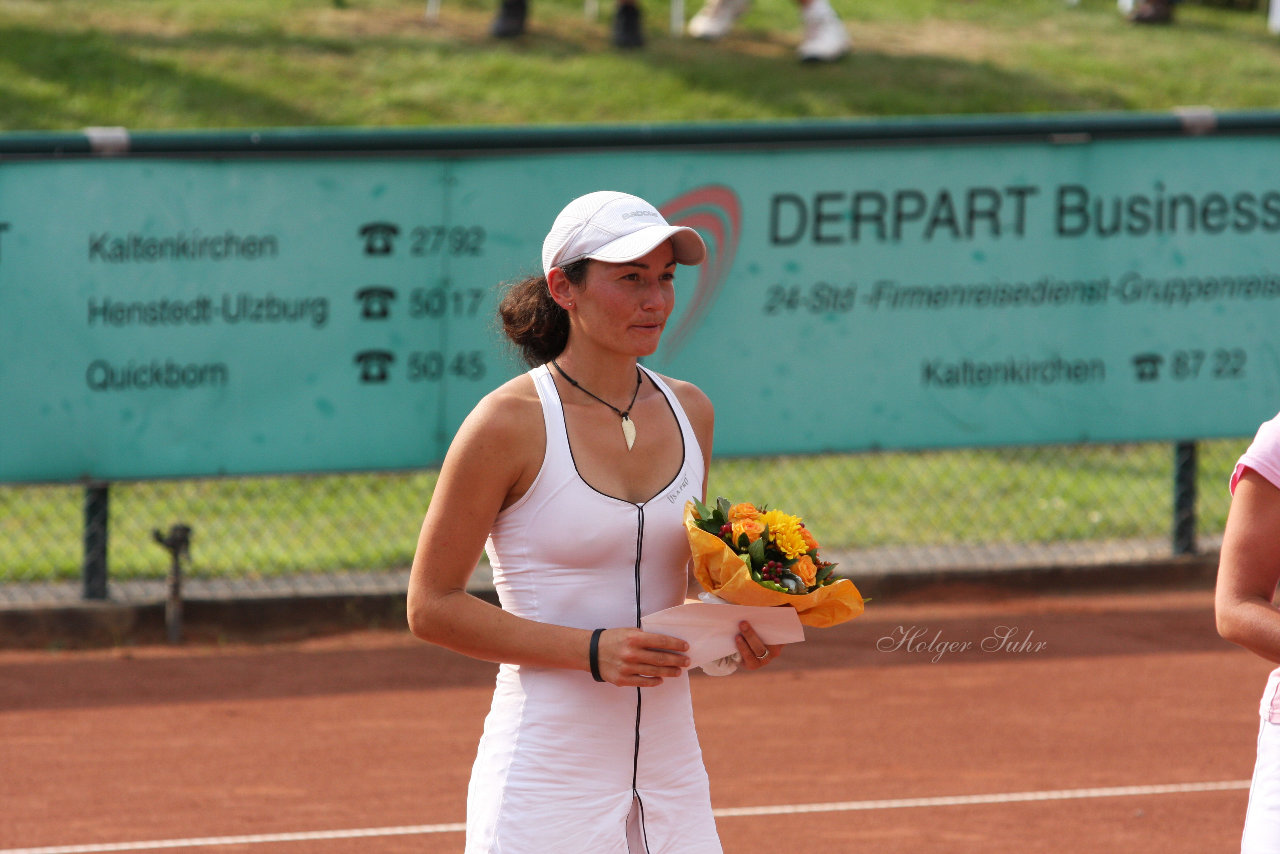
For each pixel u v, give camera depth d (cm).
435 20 5994
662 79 5531
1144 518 3475
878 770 2116
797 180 2878
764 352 2906
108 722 2298
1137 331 3020
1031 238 2959
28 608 2698
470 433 1027
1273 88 5912
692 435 1106
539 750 1030
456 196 2775
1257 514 1048
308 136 2683
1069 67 5984
